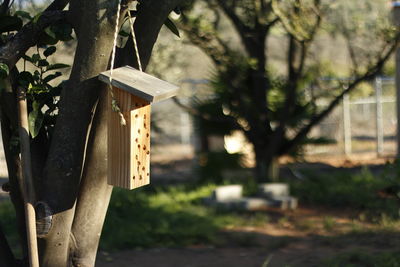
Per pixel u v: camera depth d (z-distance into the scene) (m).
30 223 3.61
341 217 11.16
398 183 9.54
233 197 12.27
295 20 10.47
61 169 3.66
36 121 3.68
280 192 12.51
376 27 11.40
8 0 4.07
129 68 3.55
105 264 8.11
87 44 3.47
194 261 8.32
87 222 3.93
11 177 4.11
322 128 22.05
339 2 11.59
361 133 23.53
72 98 3.56
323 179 14.02
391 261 7.64
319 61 12.91
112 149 3.55
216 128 14.30
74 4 3.64
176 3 3.66
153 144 17.92
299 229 10.33
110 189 3.98
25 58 3.93
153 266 8.04
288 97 12.57
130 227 9.69
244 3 11.43
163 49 12.87
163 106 20.56
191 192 13.05
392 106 25.62
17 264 4.20
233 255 8.65
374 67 11.65
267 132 13.44
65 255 3.85
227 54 12.14
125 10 3.49
